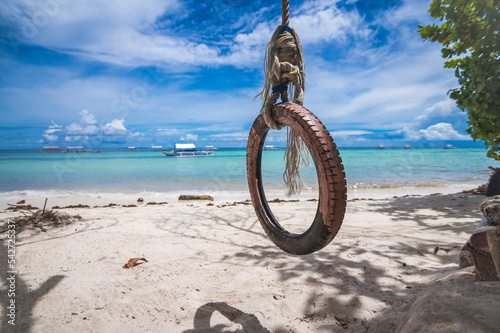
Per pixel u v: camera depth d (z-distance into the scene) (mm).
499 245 1503
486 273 1867
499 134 2436
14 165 24719
